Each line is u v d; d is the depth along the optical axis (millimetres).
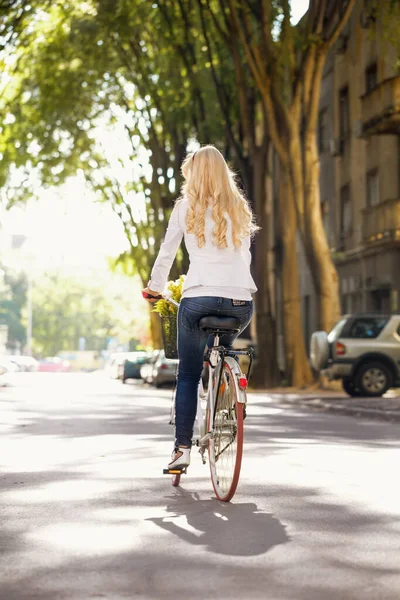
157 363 60844
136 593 7633
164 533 9867
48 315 182125
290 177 45656
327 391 46406
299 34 45344
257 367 52875
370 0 46812
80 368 167375
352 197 62969
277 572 8250
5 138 60688
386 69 55844
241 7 43781
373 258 59219
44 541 9539
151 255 68938
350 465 15328
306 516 10773
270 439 20234
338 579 8031
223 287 11555
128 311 167250
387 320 38875
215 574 8203
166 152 63969
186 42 49844
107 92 61438
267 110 45375
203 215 11578
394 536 9703
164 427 23922
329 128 68312
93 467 15250
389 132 55688
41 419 27078
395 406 29734
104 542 9469
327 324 45500
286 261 49844
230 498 11617
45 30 52281
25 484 13406
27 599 7500
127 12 48375
